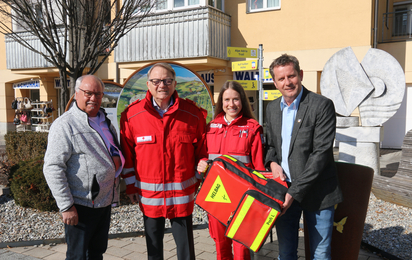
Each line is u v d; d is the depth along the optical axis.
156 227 2.73
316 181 2.44
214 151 3.05
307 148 2.43
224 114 3.17
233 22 11.67
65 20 5.28
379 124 6.19
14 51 13.60
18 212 4.92
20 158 7.23
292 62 2.44
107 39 5.61
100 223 2.71
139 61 11.49
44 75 15.30
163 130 2.68
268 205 2.27
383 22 10.93
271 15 11.14
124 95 5.16
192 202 2.83
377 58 6.19
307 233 2.87
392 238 3.73
